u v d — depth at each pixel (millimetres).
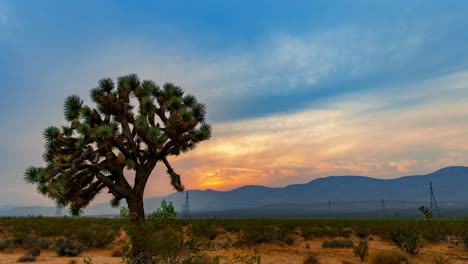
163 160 12984
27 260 14633
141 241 7590
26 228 25875
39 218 30844
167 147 12008
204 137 12484
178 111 12477
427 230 19188
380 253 13023
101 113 12453
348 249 19188
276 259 15156
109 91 12461
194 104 12789
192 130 12578
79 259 15227
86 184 11953
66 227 26203
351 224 37312
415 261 12312
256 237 21312
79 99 12945
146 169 11867
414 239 14602
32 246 19453
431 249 16703
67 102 12758
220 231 27922
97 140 11195
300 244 22438
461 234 18203
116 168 11625
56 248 17688
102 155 11750
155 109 12422
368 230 29156
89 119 11883
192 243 7551
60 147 11977
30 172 10406
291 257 15867
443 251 16453
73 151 11797
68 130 12562
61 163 11172
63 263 13836
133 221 7961
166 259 7566
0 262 14336
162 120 12805
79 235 20812
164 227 7723
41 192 10312
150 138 11328
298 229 33281
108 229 23828
